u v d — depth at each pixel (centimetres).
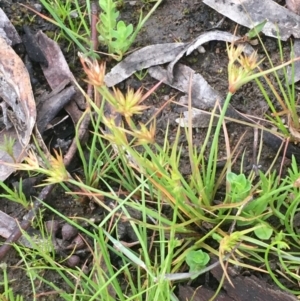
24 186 26
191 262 23
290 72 27
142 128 20
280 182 25
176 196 21
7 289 22
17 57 27
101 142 25
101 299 22
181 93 27
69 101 27
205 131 26
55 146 27
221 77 27
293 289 23
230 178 22
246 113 27
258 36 27
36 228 25
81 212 26
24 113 26
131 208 25
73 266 24
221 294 23
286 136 25
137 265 23
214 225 24
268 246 21
